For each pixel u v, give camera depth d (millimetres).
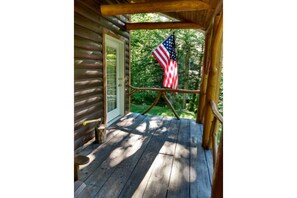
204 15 4238
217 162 1494
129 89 6223
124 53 5547
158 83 10070
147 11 3438
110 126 4676
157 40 10031
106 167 2676
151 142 3676
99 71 4086
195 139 3895
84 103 3529
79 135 3391
